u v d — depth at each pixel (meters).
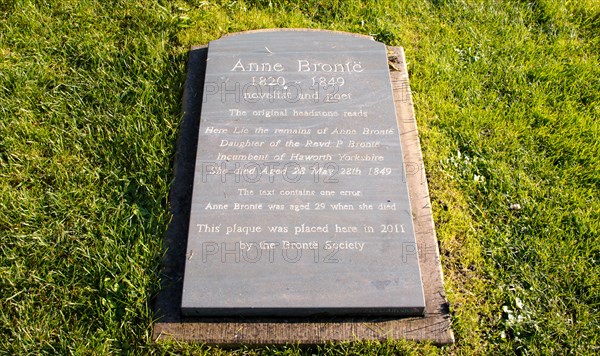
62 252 1.55
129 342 1.42
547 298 1.56
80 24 2.08
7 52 1.99
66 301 1.47
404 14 2.26
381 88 1.79
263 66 1.83
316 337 1.42
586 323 1.52
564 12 2.33
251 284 1.43
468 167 1.82
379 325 1.43
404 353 1.40
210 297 1.42
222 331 1.42
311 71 1.82
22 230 1.58
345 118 1.71
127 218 1.61
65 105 1.86
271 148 1.65
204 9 2.18
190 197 1.64
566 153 1.89
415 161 1.74
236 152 1.64
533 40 2.24
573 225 1.71
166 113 1.82
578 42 2.26
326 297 1.42
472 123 1.93
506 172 1.81
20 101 1.85
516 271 1.60
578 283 1.59
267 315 1.43
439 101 1.98
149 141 1.75
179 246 1.55
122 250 1.55
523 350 1.46
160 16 2.12
